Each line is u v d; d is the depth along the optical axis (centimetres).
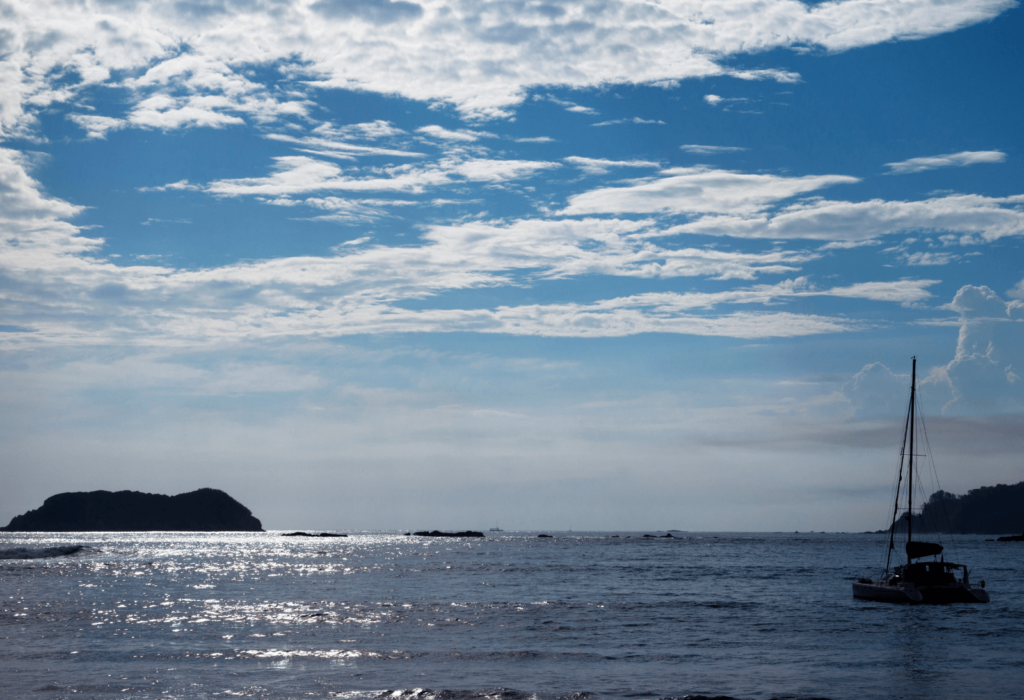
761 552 18700
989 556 17262
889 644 4419
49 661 3706
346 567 11188
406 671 3556
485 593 7250
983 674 3612
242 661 3731
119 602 6159
